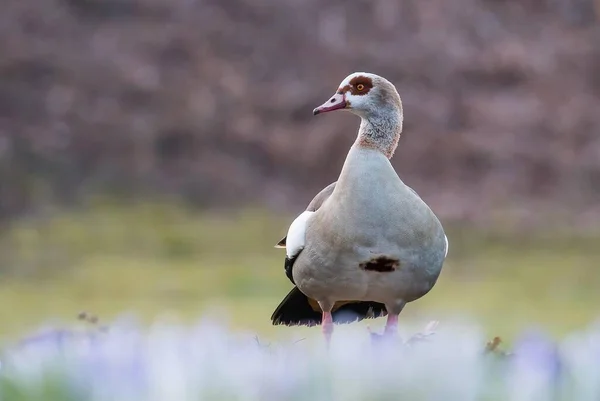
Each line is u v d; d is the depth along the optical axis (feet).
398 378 11.80
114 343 12.57
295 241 29.19
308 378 11.85
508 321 70.33
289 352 13.79
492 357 13.78
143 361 11.83
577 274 91.50
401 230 27.91
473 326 14.12
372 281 28.53
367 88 30.27
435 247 28.60
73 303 80.48
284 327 64.44
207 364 11.93
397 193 28.14
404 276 28.40
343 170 28.71
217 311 72.95
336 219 28.14
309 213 29.94
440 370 11.84
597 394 11.55
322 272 28.71
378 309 31.81
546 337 13.80
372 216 27.86
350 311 31.94
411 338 19.86
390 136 30.40
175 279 87.10
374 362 12.13
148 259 95.04
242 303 78.28
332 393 11.75
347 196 28.09
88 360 12.17
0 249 96.84
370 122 30.25
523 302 80.48
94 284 86.74
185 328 13.28
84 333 19.42
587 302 80.33
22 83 125.18
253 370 11.97
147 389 11.70
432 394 11.69
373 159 28.40
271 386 11.76
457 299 81.71
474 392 11.67
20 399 12.12
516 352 12.82
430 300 81.41
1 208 108.37
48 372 12.16
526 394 11.60
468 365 11.92
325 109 30.35
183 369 11.80
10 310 77.46
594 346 11.94
